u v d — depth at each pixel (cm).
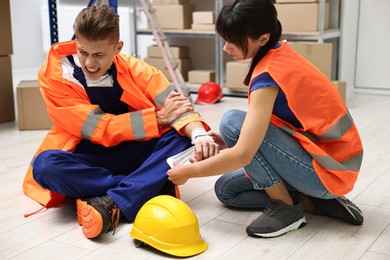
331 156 156
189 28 445
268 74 142
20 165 239
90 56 162
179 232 146
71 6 542
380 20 417
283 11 384
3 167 235
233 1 142
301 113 148
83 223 159
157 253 148
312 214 175
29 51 574
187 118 176
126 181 169
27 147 271
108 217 156
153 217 149
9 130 312
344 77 415
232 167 145
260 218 160
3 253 149
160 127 181
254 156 154
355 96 422
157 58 442
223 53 455
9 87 334
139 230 151
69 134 182
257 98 142
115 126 173
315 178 154
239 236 158
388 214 175
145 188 168
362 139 280
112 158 184
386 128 305
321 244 152
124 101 181
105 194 171
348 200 172
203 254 147
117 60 179
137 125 174
